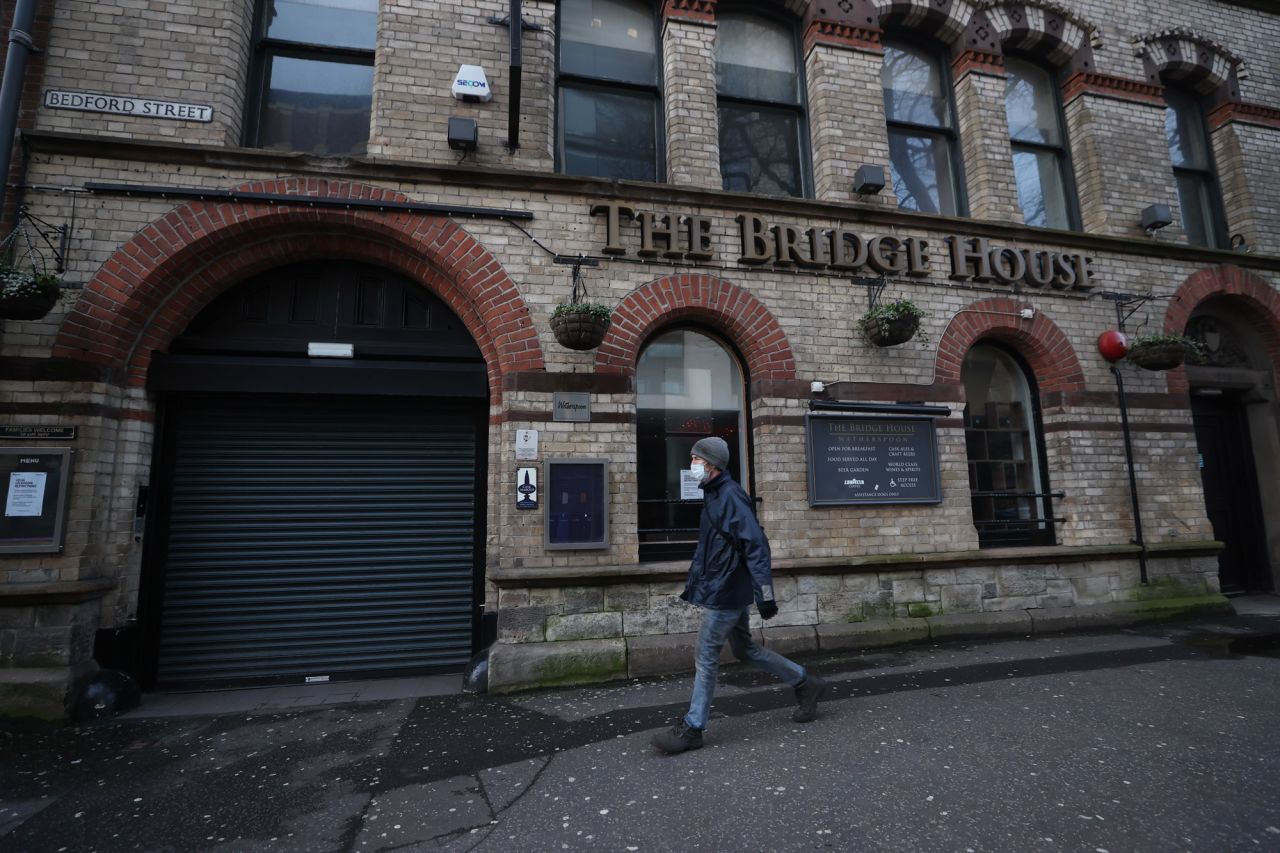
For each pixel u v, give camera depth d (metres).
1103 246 7.09
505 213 5.49
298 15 5.96
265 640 5.18
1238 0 8.37
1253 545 7.89
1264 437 7.96
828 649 5.53
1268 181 8.23
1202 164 8.42
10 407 4.61
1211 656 5.25
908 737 3.63
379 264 5.65
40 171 4.87
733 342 6.13
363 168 5.33
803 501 5.79
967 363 6.92
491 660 4.88
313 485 5.40
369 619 5.36
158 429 5.19
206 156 5.08
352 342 5.53
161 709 4.57
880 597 5.84
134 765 3.59
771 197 6.04
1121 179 7.50
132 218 4.95
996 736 3.62
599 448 5.41
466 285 5.40
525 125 5.79
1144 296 6.97
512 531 5.16
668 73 6.42
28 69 4.97
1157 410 6.98
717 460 3.58
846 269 6.20
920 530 6.04
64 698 4.28
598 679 5.01
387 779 3.34
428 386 5.38
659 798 3.00
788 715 4.06
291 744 3.87
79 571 4.54
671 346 6.09
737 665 5.29
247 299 5.51
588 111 6.41
